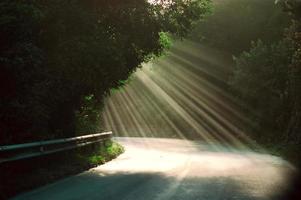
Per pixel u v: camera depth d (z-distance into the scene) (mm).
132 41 19297
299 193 11969
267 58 35344
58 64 16281
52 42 16484
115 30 19234
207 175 15242
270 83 34500
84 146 20156
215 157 23359
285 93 32031
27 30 13727
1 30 13102
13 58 13203
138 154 24812
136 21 18906
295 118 26844
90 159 18188
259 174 15992
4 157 11922
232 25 47000
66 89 16766
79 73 16969
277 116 33500
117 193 11281
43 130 14500
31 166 14234
